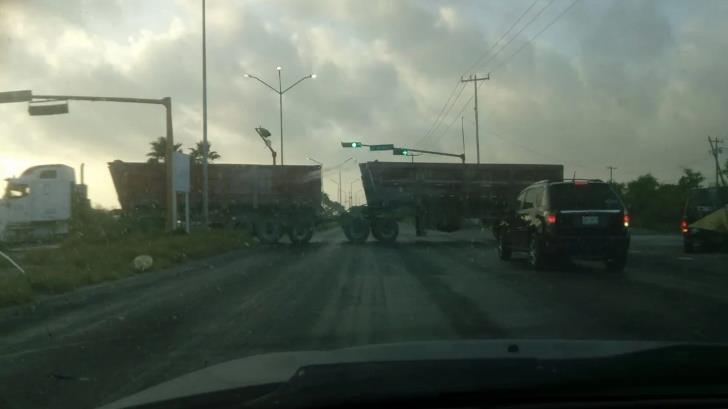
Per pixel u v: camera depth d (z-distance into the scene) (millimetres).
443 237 33969
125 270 18172
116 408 3982
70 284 15117
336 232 44688
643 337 8375
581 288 13211
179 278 16812
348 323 9680
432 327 9234
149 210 32000
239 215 30656
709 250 21797
